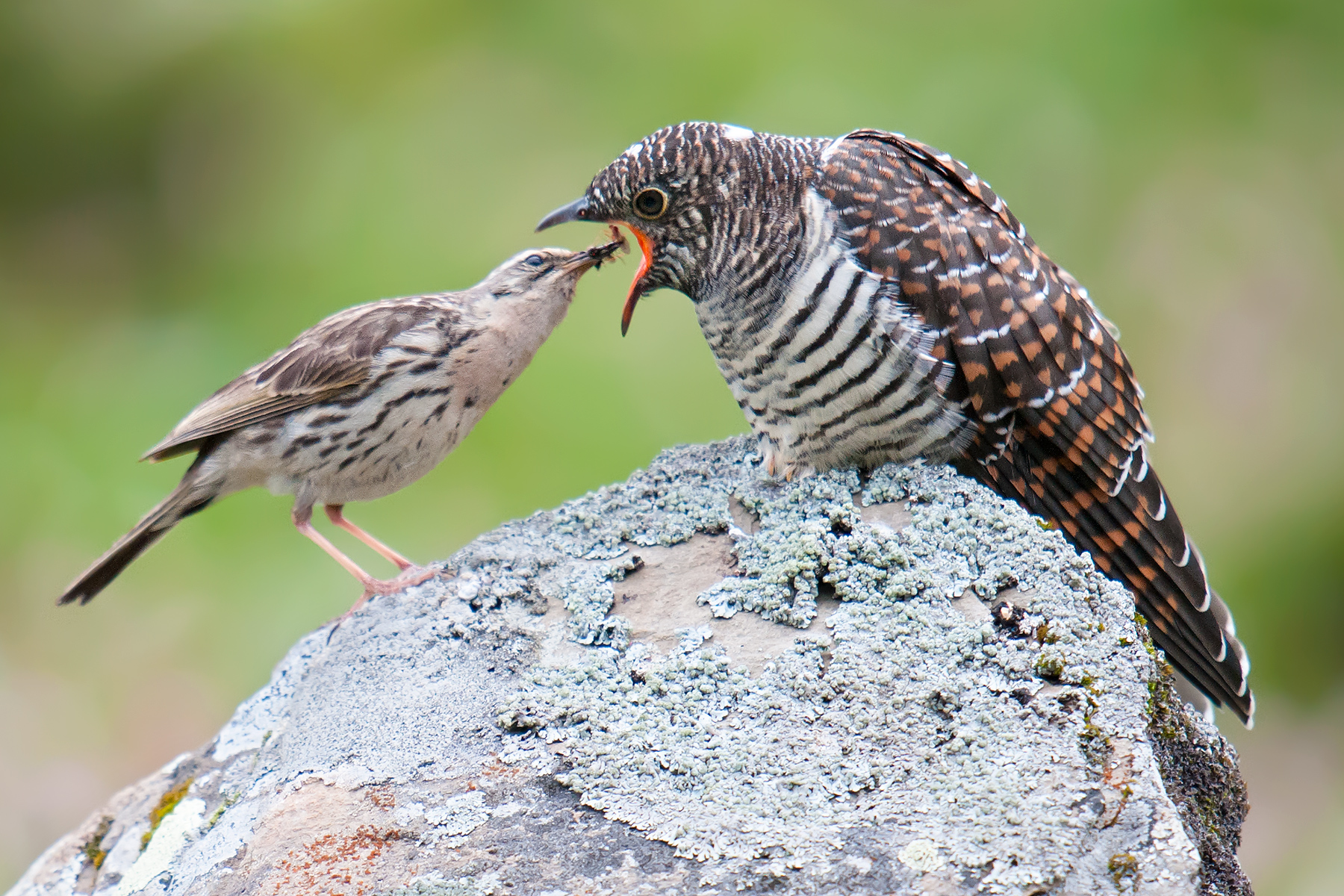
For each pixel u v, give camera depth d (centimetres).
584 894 483
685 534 650
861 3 1404
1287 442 1219
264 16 1593
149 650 1181
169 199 1586
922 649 550
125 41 1627
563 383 1232
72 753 1144
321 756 560
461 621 611
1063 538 586
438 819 520
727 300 659
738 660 573
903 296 638
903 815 490
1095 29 1350
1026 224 1275
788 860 481
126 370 1396
